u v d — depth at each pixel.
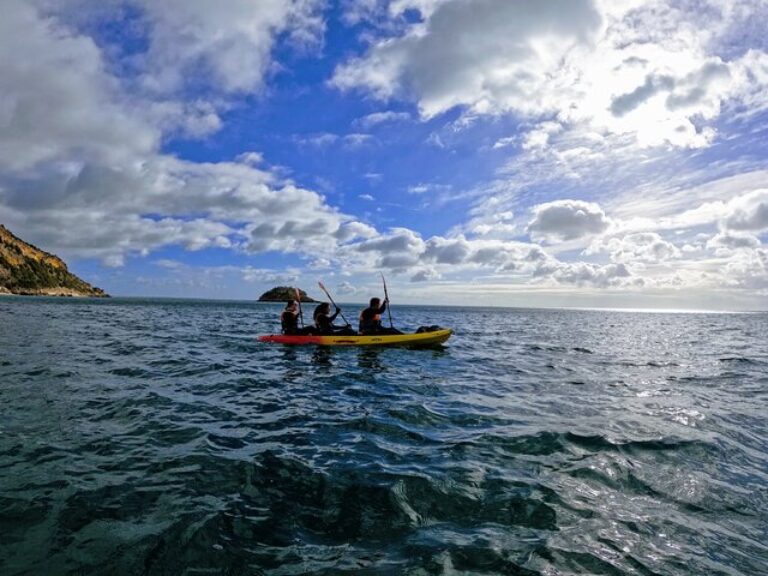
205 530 3.48
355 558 3.18
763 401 8.62
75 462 4.75
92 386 8.43
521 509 3.98
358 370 11.27
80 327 22.42
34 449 5.08
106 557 3.10
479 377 10.77
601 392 9.22
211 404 7.45
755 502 4.20
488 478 4.61
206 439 5.63
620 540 3.50
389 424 6.55
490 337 23.84
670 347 19.97
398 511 3.91
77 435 5.62
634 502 4.15
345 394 8.50
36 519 3.56
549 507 4.02
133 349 14.18
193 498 4.02
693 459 5.24
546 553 3.29
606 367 13.00
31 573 2.89
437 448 5.53
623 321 56.91
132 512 3.73
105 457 4.93
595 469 4.89
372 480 4.51
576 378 10.94
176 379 9.48
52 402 7.14
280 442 5.63
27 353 12.49
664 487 4.48
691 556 3.29
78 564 3.01
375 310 16.59
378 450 5.41
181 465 4.77
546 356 15.53
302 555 3.20
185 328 23.84
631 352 17.44
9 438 5.41
